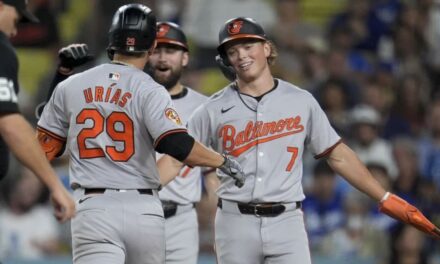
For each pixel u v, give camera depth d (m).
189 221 23.50
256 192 19.47
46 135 19.08
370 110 41.22
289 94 19.98
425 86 45.88
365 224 35.22
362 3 48.31
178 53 23.14
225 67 22.23
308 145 20.38
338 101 41.97
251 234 19.56
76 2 48.56
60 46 46.72
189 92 23.75
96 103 18.41
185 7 48.31
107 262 17.95
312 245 35.66
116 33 18.81
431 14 48.94
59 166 37.66
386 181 36.22
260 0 49.22
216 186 23.20
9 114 15.73
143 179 18.47
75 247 18.44
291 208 19.70
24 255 35.59
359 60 46.25
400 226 34.12
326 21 49.66
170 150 17.94
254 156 19.67
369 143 39.34
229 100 20.05
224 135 19.92
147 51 19.00
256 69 19.78
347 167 20.12
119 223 18.06
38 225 36.09
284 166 19.69
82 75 18.80
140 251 18.33
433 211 36.53
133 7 19.05
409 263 33.81
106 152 18.31
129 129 18.34
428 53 48.06
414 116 43.00
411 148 39.16
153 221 18.36
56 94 18.94
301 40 46.41
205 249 33.72
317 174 36.16
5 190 36.53
